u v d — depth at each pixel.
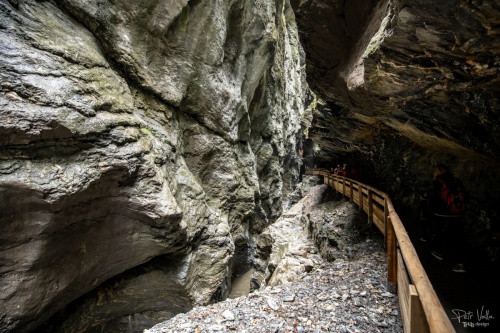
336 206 15.25
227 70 14.55
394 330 4.60
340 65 10.87
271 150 25.45
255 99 20.92
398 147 13.20
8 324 5.90
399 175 12.81
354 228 10.66
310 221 15.27
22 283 5.95
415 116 7.25
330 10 10.23
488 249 6.19
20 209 5.61
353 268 7.40
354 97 8.79
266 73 20.89
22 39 5.88
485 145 5.78
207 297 10.47
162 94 10.20
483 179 7.02
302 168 48.47
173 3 9.89
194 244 10.50
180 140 11.38
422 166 10.74
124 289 9.09
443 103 5.85
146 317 9.96
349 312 5.29
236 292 16.33
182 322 5.80
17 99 5.39
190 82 11.74
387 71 5.57
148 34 9.67
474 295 4.64
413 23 4.05
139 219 7.93
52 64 6.19
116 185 7.18
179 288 9.57
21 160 5.54
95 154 6.65
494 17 3.17
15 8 6.06
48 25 6.58
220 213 13.16
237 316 5.68
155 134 9.28
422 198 7.30
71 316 8.06
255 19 16.11
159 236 8.48
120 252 8.19
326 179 22.27
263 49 18.05
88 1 7.77
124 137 7.26
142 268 9.36
